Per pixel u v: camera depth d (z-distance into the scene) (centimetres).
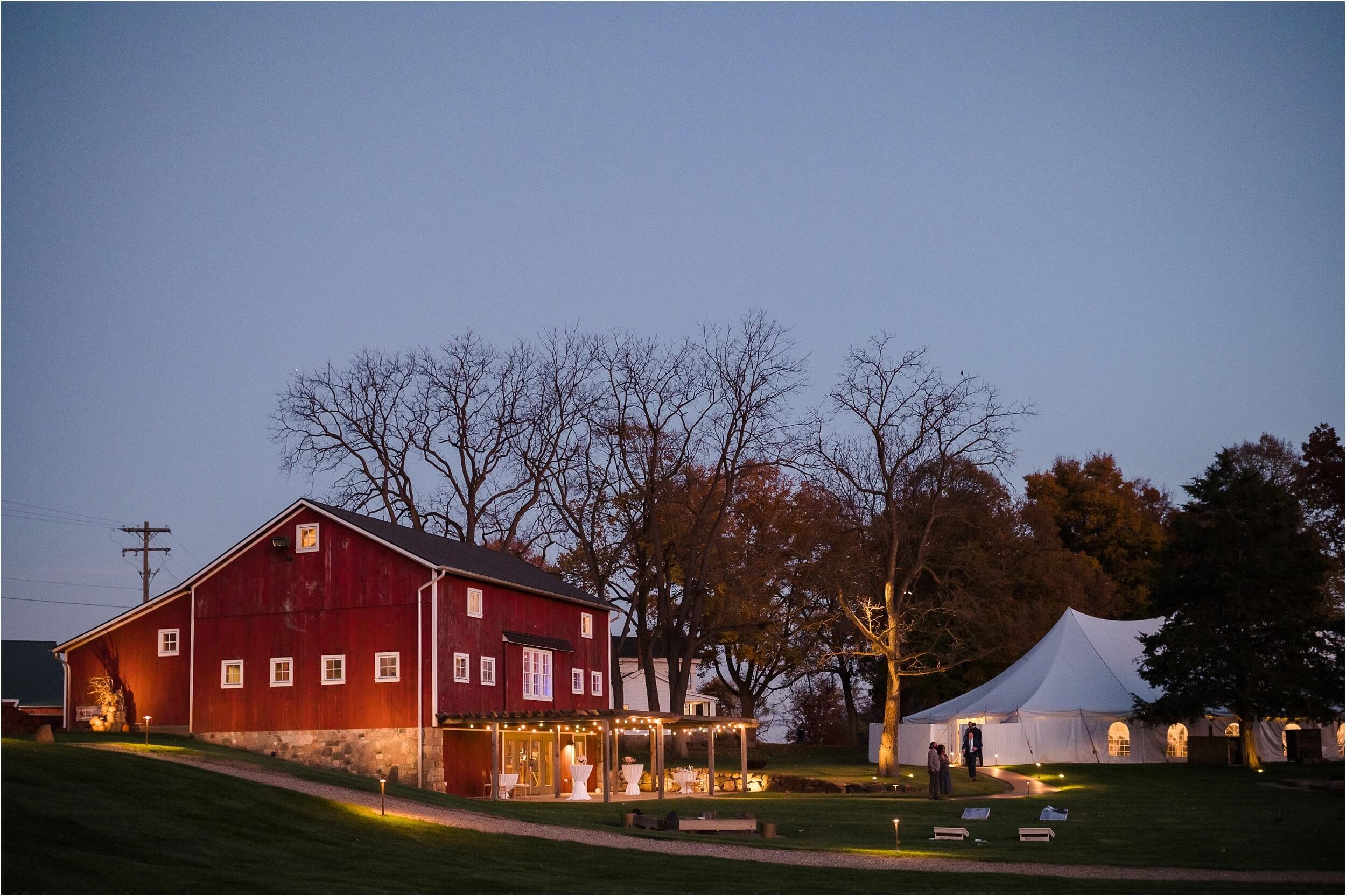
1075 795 3834
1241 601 4969
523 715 3838
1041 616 6806
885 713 4947
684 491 5756
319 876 1828
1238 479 5091
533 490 6075
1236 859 2244
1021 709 5381
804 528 6519
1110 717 5388
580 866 2098
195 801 2242
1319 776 4572
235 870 1805
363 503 5994
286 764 3519
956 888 1909
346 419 6053
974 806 3497
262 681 4178
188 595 4375
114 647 4419
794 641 6806
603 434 5741
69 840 1820
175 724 4294
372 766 3981
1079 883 1972
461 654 4122
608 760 3703
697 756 6625
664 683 8562
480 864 2067
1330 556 7181
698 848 2378
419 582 4047
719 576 5878
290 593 4203
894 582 5406
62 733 4075
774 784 4394
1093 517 8200
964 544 6575
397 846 2159
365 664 4056
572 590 4991
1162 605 5197
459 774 4009
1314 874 2066
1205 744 5281
